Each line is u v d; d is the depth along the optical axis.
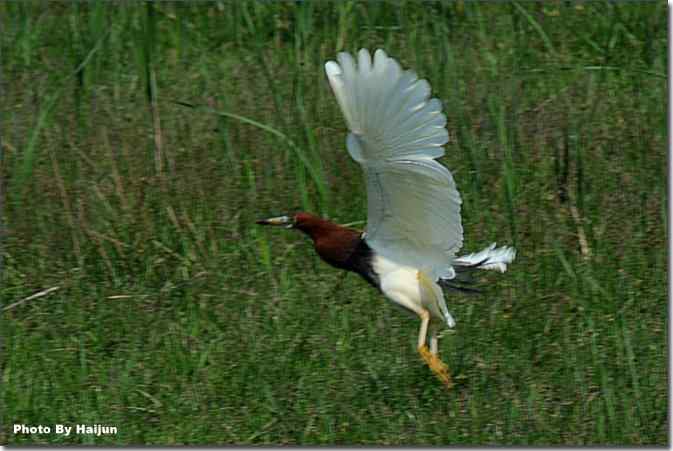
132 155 14.78
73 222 13.65
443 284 11.31
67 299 12.57
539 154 14.64
